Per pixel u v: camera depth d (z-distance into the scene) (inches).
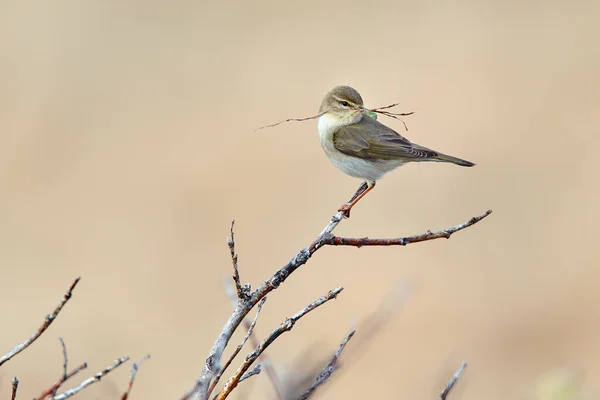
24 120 719.7
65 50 851.4
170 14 945.5
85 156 687.1
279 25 917.8
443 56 834.8
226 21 930.7
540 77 785.6
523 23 904.9
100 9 946.1
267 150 708.7
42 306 515.8
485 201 626.5
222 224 613.0
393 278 549.3
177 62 848.9
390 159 353.1
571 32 873.5
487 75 790.5
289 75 818.2
